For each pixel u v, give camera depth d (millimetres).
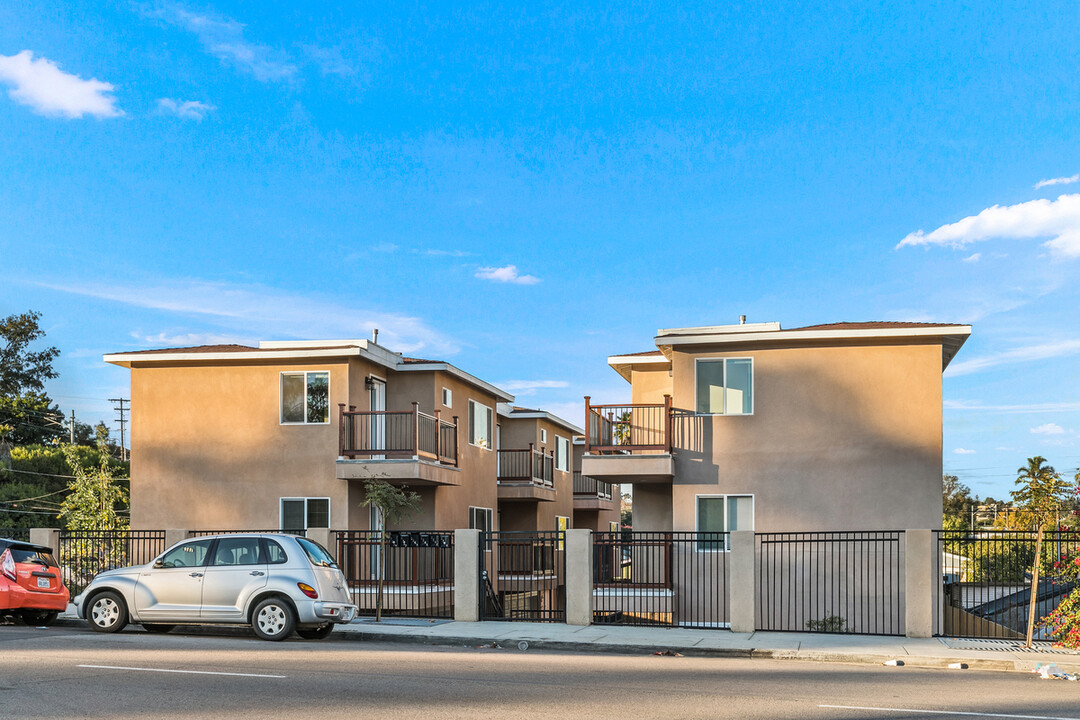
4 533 25047
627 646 16859
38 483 48125
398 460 26516
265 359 27312
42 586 18375
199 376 27938
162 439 27828
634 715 9680
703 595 23312
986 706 10695
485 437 35000
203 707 9789
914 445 23359
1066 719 9875
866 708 10391
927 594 18047
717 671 13703
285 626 16266
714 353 24562
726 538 23828
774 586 23188
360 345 27297
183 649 14570
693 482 24219
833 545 23391
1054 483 18703
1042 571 17984
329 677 11914
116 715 9336
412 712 9664
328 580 16766
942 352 24391
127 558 23875
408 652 15359
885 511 23250
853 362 23859
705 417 24391
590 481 45000
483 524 34250
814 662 15641
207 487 27438
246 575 16516
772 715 9852
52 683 11117
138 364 28109
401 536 21469
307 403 27312
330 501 26750
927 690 12008
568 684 11805
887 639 17875
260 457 27297
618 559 28328
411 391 30375
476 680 11984
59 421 62406
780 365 24188
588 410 24703
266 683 11336
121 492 38500
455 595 20359
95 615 17031
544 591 37438
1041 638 18016
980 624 22406
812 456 23766
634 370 29812
